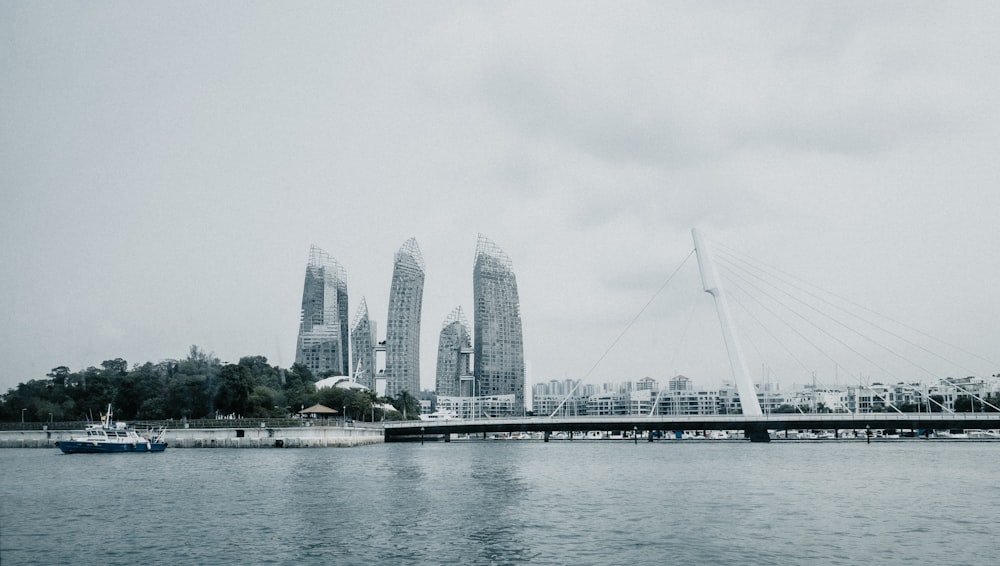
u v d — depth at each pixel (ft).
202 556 194.80
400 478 389.80
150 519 249.55
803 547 203.51
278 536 220.64
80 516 255.50
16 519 249.34
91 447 588.50
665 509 272.92
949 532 224.53
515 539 216.33
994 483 359.25
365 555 196.13
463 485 356.59
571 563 186.80
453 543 211.00
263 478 381.60
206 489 331.57
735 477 398.42
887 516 254.47
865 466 474.49
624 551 199.72
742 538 215.92
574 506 282.15
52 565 185.57
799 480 378.53
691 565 183.93
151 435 633.61
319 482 364.38
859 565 183.42
